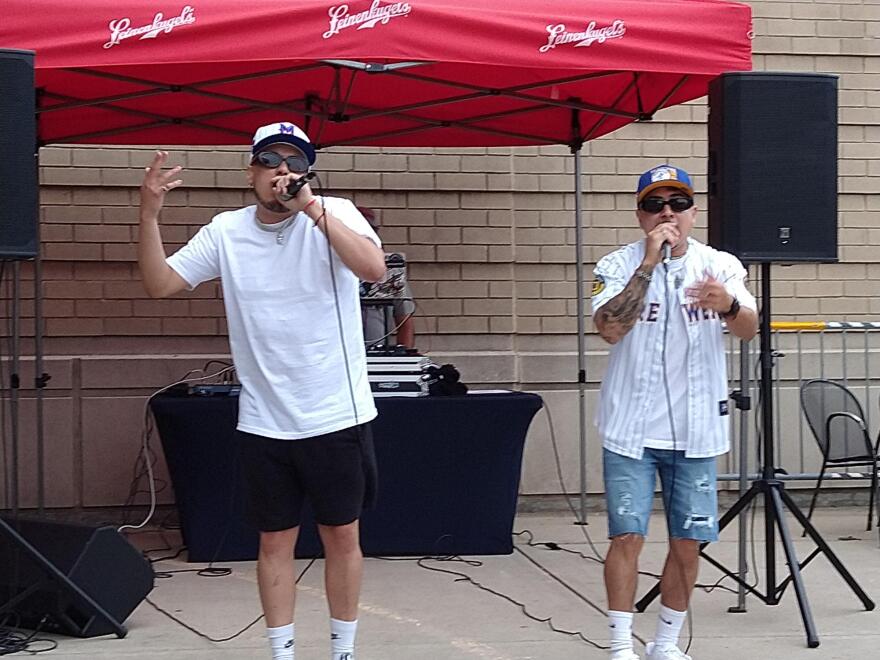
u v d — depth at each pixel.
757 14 8.05
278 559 4.07
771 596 5.30
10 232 4.55
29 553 4.82
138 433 7.34
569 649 4.86
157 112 6.80
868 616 5.36
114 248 7.37
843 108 8.16
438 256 7.73
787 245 5.17
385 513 6.39
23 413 7.25
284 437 3.94
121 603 5.07
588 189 7.91
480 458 6.41
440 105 6.75
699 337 4.32
